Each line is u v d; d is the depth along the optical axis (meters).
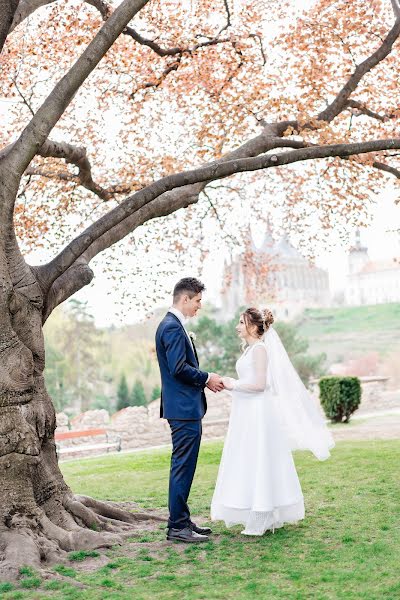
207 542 5.63
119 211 6.33
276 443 5.91
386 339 128.25
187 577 4.62
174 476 5.76
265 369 5.93
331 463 9.95
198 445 5.80
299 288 148.50
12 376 5.64
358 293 174.62
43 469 6.08
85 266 7.12
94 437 17.58
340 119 10.46
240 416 5.97
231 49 10.23
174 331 5.69
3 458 5.48
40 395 6.26
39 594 4.30
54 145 8.31
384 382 24.58
